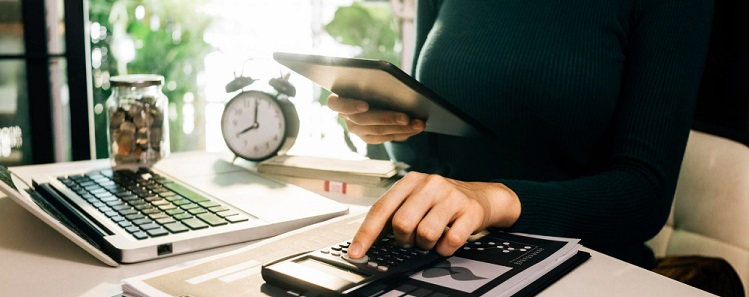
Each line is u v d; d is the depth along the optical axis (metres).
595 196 0.85
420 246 0.61
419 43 1.36
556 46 1.10
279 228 0.77
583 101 1.08
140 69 3.65
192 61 3.74
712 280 1.08
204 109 3.84
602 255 0.69
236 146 1.18
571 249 0.66
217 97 3.79
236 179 0.98
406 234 0.61
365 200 0.98
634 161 0.95
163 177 0.98
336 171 1.03
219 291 0.54
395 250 0.61
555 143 1.15
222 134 1.19
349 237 0.70
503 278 0.57
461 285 0.55
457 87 1.21
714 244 1.13
